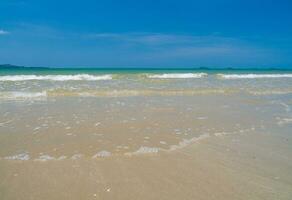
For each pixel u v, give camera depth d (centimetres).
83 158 592
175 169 544
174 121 940
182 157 610
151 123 904
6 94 1423
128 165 561
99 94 1528
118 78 2586
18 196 429
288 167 562
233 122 950
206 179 500
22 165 548
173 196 438
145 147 668
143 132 796
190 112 1101
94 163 568
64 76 2527
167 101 1359
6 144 668
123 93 1574
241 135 795
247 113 1116
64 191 448
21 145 664
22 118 938
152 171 534
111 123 891
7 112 1030
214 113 1095
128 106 1201
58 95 1461
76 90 1605
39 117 958
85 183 479
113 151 636
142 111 1097
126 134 772
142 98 1435
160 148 664
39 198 425
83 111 1076
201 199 430
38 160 575
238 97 1566
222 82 2462
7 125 841
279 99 1538
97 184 476
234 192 453
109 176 508
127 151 639
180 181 491
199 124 908
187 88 1844
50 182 479
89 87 1773
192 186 473
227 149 668
